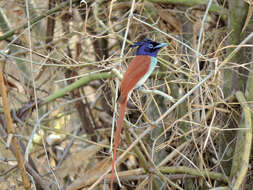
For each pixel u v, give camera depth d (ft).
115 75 24.52
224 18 32.35
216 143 32.91
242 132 25.49
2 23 40.42
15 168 32.17
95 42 43.93
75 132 43.83
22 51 35.14
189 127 32.32
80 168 41.22
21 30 37.99
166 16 34.88
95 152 37.96
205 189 32.07
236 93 26.13
